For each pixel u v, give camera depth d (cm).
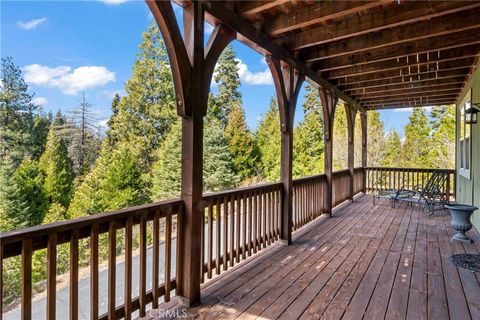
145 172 1825
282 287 285
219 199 311
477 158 478
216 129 1727
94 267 190
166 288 247
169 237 249
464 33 391
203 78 265
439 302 254
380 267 334
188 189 257
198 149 261
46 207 1628
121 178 1516
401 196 716
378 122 1709
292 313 238
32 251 159
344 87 669
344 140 1702
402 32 377
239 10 303
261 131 2220
